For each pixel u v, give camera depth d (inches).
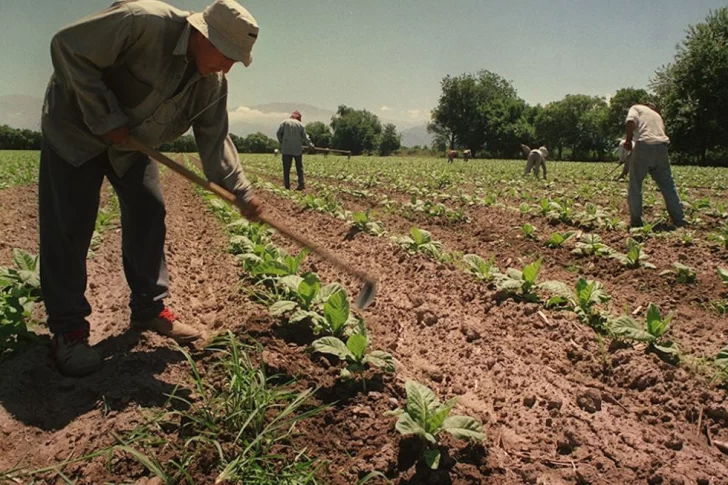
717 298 219.0
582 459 119.3
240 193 140.9
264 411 114.7
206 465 105.2
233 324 165.3
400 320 195.3
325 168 1045.2
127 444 107.2
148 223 144.8
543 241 314.8
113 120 119.5
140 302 149.0
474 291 217.0
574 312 191.0
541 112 3708.2
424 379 154.1
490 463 114.1
